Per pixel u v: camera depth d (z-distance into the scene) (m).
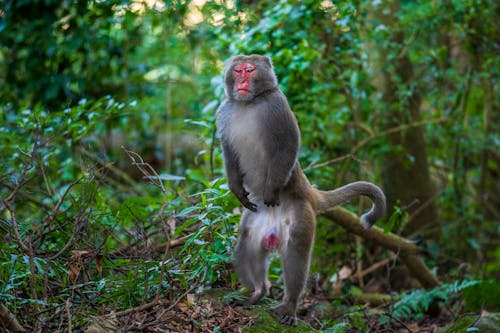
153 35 9.03
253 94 5.22
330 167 8.46
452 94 10.34
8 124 7.03
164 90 10.71
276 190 5.12
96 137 9.80
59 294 4.80
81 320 4.29
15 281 4.75
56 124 6.96
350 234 8.06
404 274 8.37
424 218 9.14
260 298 5.23
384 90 9.25
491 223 11.29
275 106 5.21
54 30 8.13
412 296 6.75
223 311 4.96
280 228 5.25
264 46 7.12
